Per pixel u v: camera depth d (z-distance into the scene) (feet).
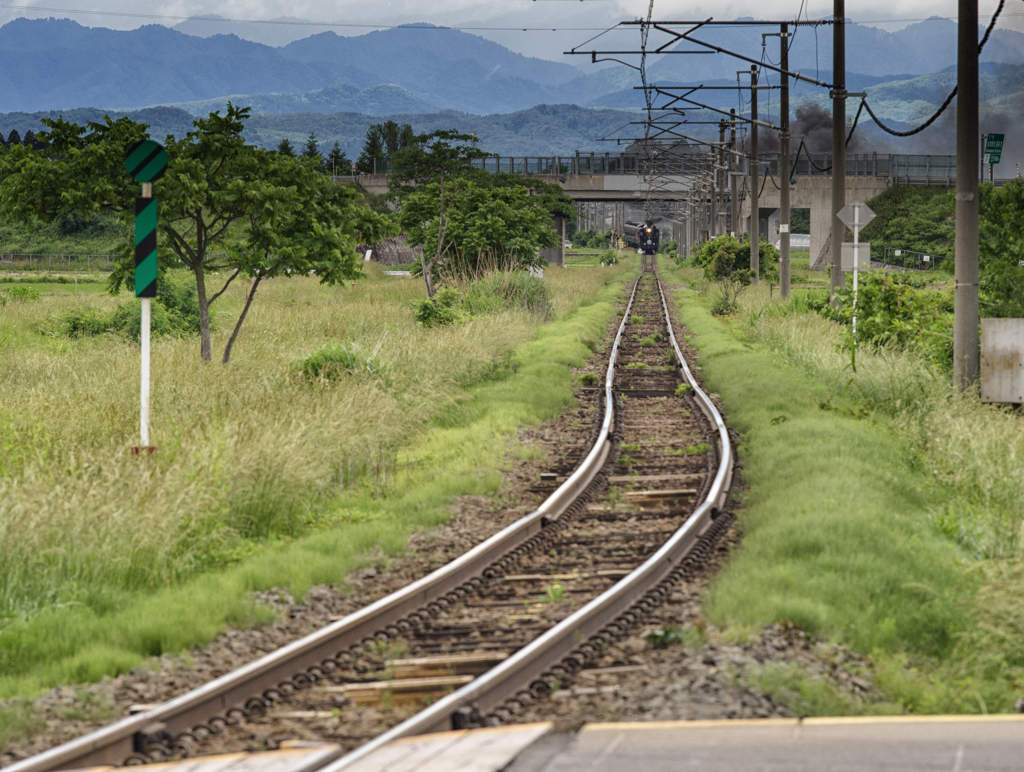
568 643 62.08
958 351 133.28
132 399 134.41
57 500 79.77
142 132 150.71
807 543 75.87
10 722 51.96
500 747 46.01
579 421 144.36
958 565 74.95
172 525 80.28
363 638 64.59
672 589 73.31
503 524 91.71
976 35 130.52
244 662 61.72
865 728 48.16
